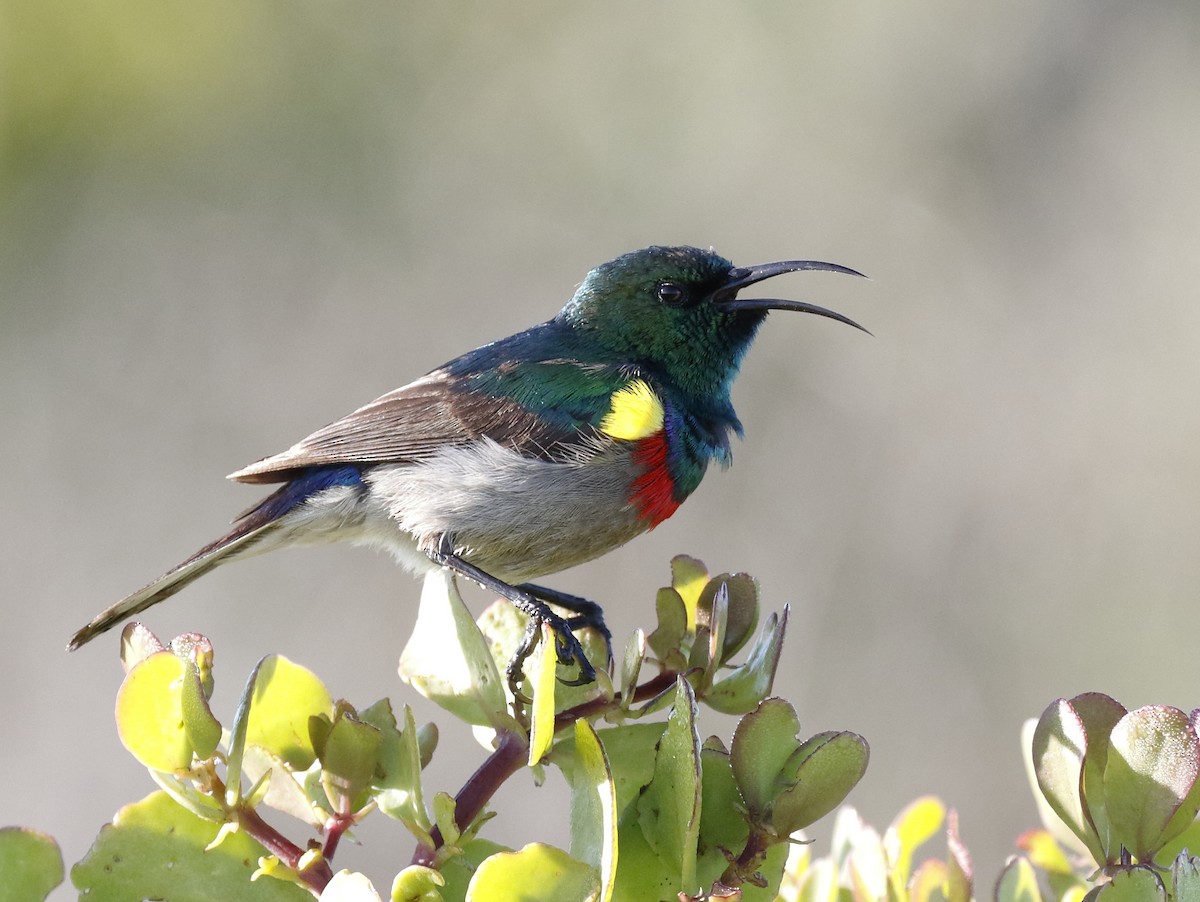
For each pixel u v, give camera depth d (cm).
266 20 1658
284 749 450
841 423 1550
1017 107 1689
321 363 1625
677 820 412
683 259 818
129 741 415
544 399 777
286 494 792
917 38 1705
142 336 1603
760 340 1578
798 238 1678
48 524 1533
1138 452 1520
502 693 462
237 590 1453
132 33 1616
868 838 453
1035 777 428
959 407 1566
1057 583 1477
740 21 1720
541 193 1702
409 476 778
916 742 1413
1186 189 1619
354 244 1664
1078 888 476
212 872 420
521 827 1338
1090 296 1614
